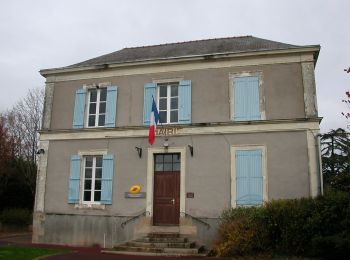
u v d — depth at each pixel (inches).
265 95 505.7
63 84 593.0
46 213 550.9
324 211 386.9
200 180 502.3
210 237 484.1
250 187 484.7
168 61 542.6
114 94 559.8
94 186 546.6
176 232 491.8
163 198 517.7
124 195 525.0
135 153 533.6
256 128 496.4
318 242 362.9
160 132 528.4
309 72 497.4
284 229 401.7
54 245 523.5
